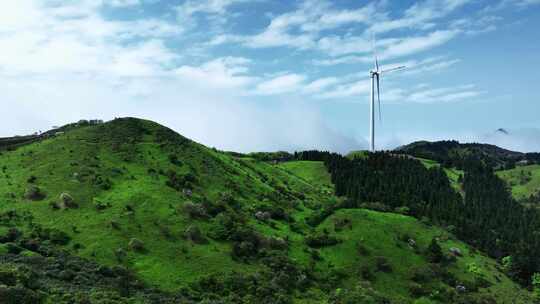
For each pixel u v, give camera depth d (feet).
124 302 299.79
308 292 412.57
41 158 552.82
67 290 292.81
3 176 506.48
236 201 544.62
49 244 381.60
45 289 284.20
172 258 401.49
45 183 486.38
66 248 382.01
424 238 570.46
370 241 529.86
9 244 356.79
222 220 478.18
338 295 412.57
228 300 359.66
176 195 505.66
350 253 502.38
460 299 455.63
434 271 494.18
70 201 449.89
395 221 598.75
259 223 517.55
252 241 462.60
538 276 528.63
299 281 422.41
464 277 505.66
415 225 602.03
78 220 427.33
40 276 308.81
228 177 614.34
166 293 348.38
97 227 419.13
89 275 337.93
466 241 620.49
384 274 478.18
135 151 602.03
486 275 521.24
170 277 374.63
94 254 378.94
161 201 483.10
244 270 413.18
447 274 497.05
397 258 509.35
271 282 404.36
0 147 622.13
